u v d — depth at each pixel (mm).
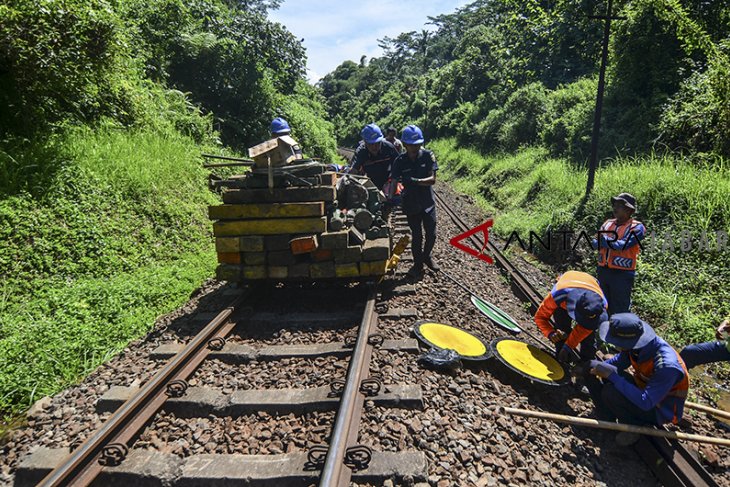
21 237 5586
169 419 3367
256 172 5129
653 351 3498
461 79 32688
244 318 5000
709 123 9031
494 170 16688
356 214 5637
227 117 15109
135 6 13336
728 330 4199
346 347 4297
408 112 46562
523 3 18875
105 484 2773
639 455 3408
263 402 3428
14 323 4559
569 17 15719
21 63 6777
